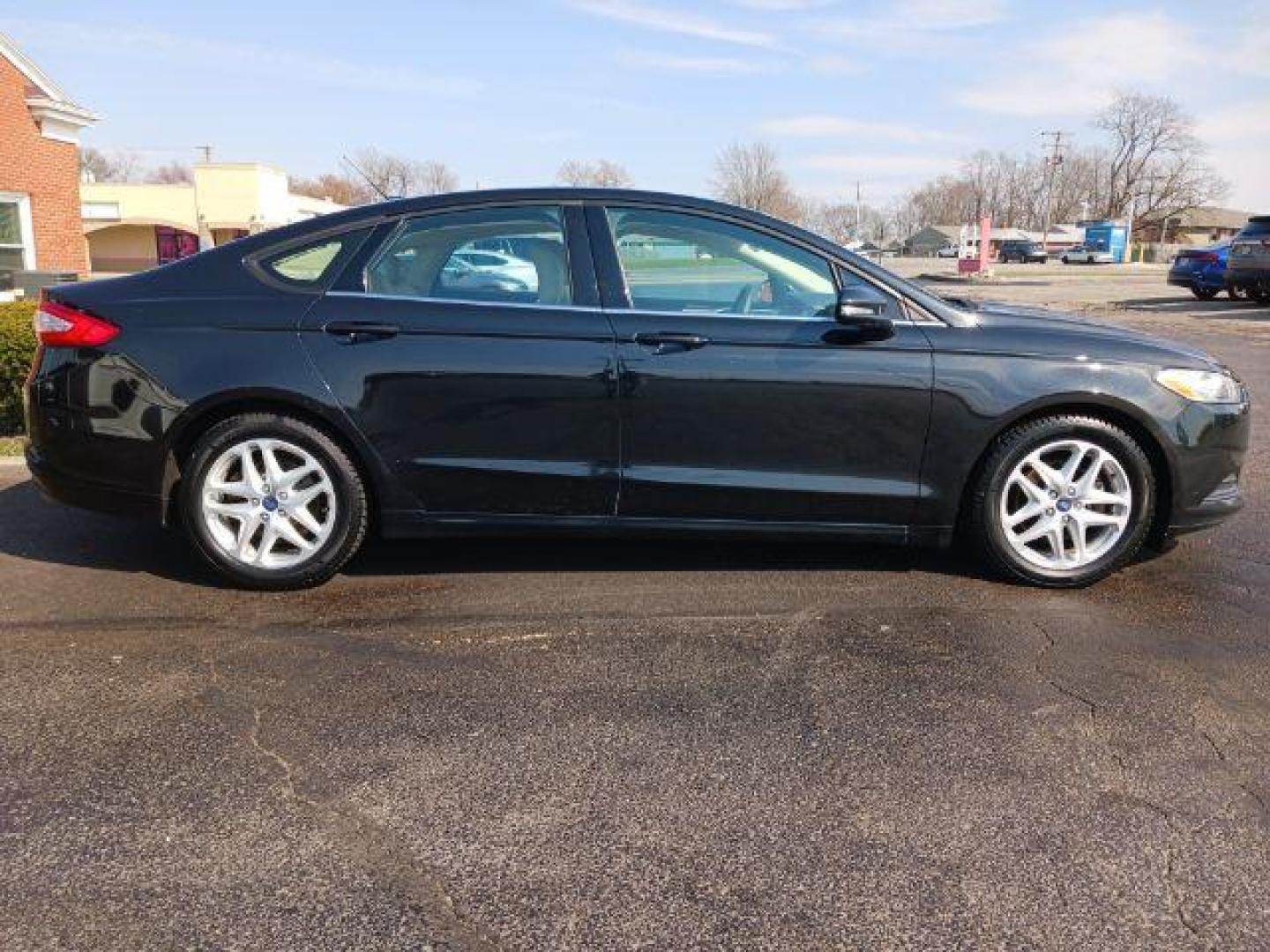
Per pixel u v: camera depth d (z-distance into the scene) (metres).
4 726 2.92
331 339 3.80
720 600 3.94
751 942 2.08
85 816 2.49
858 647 3.51
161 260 46.91
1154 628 3.69
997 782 2.66
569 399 3.83
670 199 3.98
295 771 2.70
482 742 2.86
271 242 3.96
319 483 3.92
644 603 3.91
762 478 3.92
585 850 2.38
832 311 3.92
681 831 2.45
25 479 5.74
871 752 2.81
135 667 3.31
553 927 2.12
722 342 3.82
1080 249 74.38
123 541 4.62
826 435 3.89
